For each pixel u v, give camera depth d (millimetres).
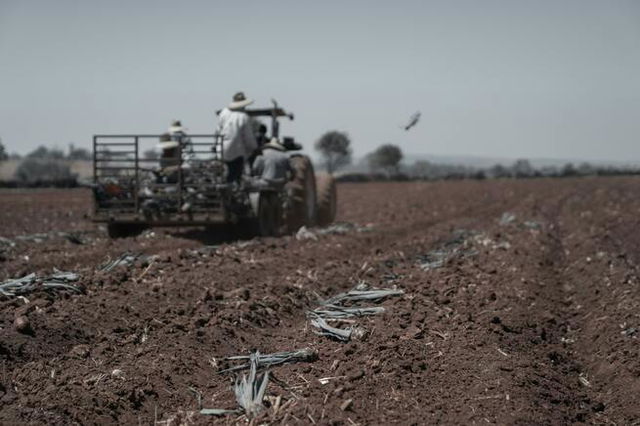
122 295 20844
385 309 20016
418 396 14547
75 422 13438
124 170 32656
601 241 34281
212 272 24406
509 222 44000
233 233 35438
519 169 134750
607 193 66375
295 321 20344
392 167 127688
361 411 13828
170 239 33031
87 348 16672
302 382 15148
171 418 13891
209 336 17906
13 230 39656
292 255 29141
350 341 17594
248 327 19031
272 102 36844
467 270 26188
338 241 33750
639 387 15469
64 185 82250
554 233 39875
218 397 14781
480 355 16781
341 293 23125
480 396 14531
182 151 32438
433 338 17828
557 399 15047
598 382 16703
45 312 18469
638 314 19875
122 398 14414
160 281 22719
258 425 13164
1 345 16250
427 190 82000
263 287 22500
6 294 19875
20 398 14102
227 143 32406
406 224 43969
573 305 23156
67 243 32781
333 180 41094
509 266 27391
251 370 15523
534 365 16766
